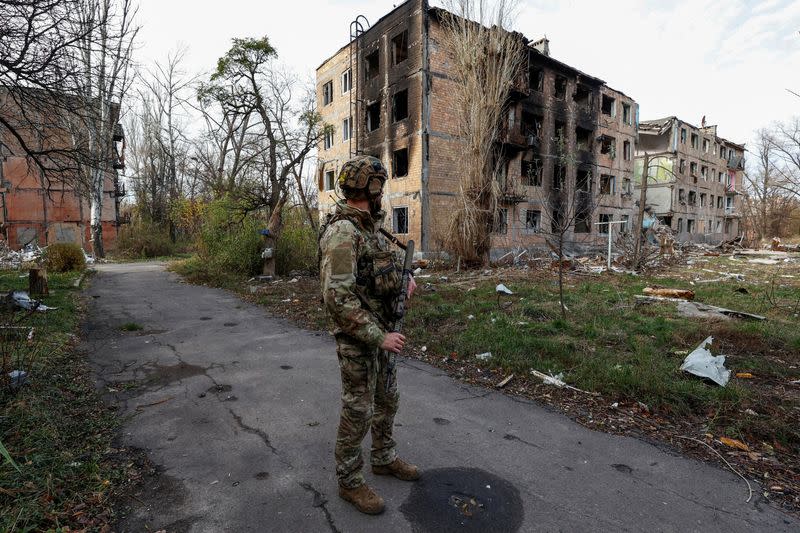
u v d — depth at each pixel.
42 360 4.37
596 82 26.38
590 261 18.69
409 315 6.91
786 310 7.72
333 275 2.06
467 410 3.68
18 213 24.72
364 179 2.19
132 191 36.34
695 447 3.07
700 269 15.89
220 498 2.40
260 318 7.45
